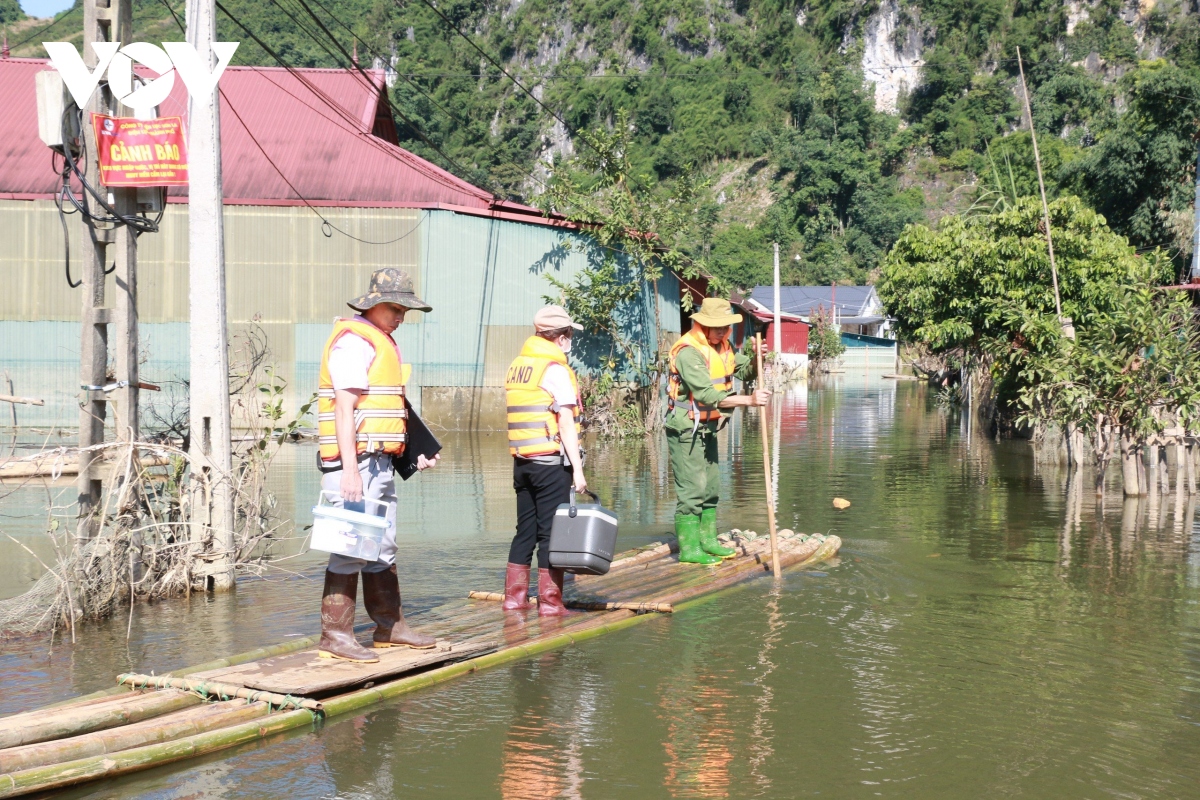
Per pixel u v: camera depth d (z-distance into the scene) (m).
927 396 35.97
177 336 20.33
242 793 3.83
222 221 7.30
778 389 39.44
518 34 149.75
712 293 24.45
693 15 146.88
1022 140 75.69
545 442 6.34
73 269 20.47
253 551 8.26
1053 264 15.02
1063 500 11.64
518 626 6.09
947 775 4.05
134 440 6.95
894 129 129.38
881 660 5.56
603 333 22.09
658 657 5.60
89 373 6.96
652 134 137.38
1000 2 132.62
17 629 5.93
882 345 66.00
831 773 4.07
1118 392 11.66
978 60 133.12
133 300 7.16
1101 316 13.02
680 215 22.55
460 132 98.75
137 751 4.01
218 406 7.20
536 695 4.97
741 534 9.04
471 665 5.31
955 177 120.75
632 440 20.14
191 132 7.19
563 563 6.21
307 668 4.97
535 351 6.40
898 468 14.94
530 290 21.64
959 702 4.90
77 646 5.64
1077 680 5.24
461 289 21.19
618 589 7.08
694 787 3.92
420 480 13.51
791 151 122.19
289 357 20.73
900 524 10.01
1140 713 4.77
